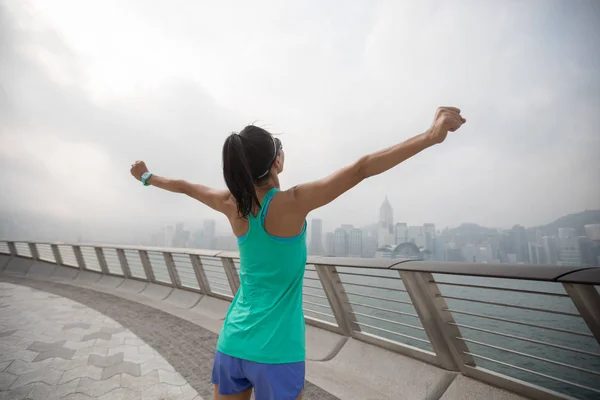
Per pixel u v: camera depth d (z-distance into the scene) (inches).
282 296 44.4
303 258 45.6
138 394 118.2
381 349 126.1
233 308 48.5
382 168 38.3
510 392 87.9
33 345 165.9
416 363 112.6
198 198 60.3
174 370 139.3
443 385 101.0
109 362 146.5
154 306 265.0
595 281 63.4
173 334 190.4
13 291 311.1
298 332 43.5
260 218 43.8
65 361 146.6
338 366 130.5
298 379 41.5
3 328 193.5
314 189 41.0
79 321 212.8
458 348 100.1
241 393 45.5
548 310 77.5
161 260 311.3
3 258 496.1
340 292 139.3
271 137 48.2
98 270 393.7
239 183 44.4
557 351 321.7
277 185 49.8
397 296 146.6
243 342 42.6
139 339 179.8
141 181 69.8
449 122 34.9
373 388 112.7
